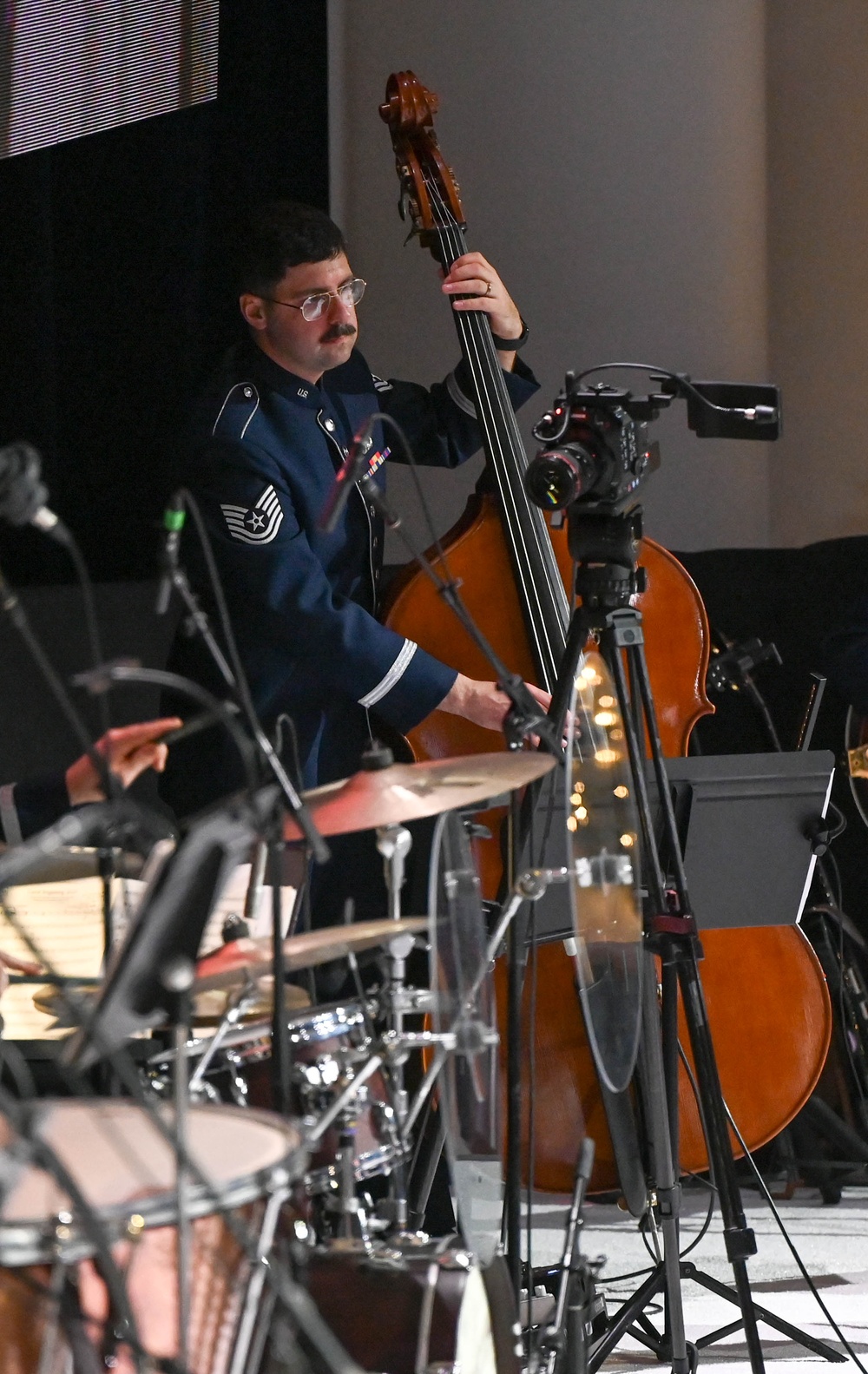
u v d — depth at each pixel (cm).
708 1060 872
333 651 1058
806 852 994
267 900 870
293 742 802
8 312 1362
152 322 1452
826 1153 1456
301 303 1088
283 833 699
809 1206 1412
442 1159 1122
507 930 888
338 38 1697
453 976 740
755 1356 864
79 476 1445
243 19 1505
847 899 1502
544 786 838
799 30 1705
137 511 1452
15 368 1365
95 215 1439
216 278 1511
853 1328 1084
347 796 746
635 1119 973
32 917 855
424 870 1129
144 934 523
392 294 1709
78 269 1438
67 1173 460
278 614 1067
